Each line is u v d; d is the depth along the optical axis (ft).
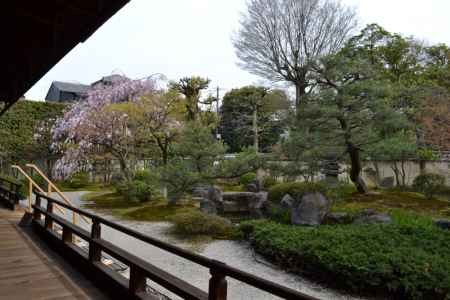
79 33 9.89
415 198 29.84
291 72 53.36
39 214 17.84
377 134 27.45
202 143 30.30
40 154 57.98
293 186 26.53
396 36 46.88
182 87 48.88
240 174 29.99
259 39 53.52
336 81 28.27
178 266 16.44
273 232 18.65
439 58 49.06
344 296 12.91
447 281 11.52
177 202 33.17
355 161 30.50
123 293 8.36
